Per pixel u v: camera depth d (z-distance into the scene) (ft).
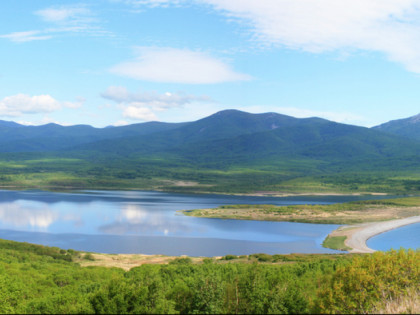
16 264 216.95
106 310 91.76
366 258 97.76
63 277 175.32
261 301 90.27
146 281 103.96
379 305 80.64
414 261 94.63
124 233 460.14
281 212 620.08
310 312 85.10
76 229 481.87
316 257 302.45
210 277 94.79
